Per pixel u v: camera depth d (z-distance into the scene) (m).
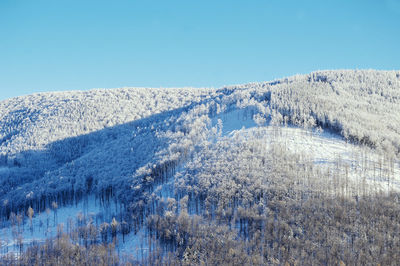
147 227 161.50
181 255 130.75
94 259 142.25
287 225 126.62
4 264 146.88
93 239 162.88
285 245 117.88
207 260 118.31
